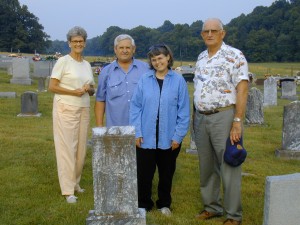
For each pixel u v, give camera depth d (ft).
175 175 22.80
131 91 17.13
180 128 16.07
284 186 13.38
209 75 15.35
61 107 17.52
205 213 16.85
